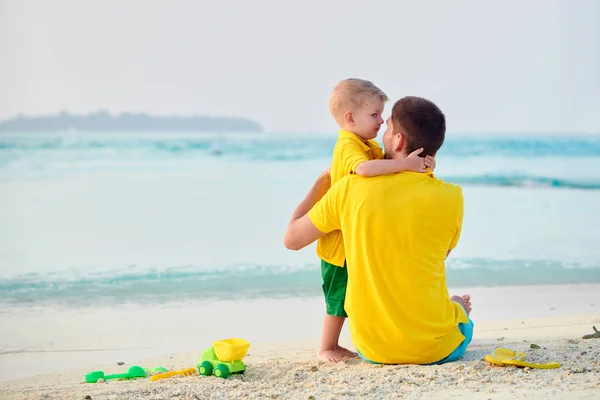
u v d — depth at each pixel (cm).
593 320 514
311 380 327
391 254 333
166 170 2173
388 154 357
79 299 661
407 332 338
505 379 310
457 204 340
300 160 2567
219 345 354
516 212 1251
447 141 3161
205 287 713
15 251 920
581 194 1555
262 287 711
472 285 704
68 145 3106
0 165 2280
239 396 297
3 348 486
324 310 613
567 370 323
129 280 746
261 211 1318
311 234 359
